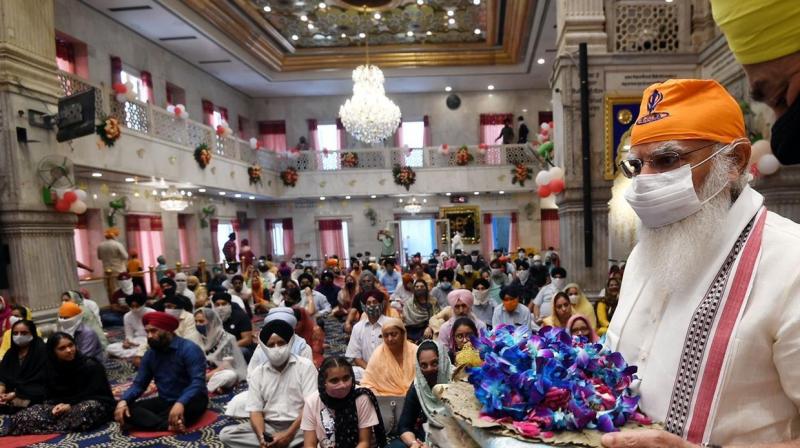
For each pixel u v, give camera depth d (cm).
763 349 78
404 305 583
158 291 870
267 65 1470
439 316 481
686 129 86
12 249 659
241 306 643
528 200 1708
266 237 1769
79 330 506
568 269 677
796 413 78
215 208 1487
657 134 89
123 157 913
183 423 375
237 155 1388
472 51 1484
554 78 714
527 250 1549
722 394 79
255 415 317
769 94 68
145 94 1166
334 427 256
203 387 394
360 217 1756
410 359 338
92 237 1005
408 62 1500
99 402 399
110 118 862
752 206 87
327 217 1753
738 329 79
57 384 409
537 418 85
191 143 1163
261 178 1512
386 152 1662
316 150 1667
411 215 1755
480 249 1708
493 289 677
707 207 87
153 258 1178
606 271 655
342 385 251
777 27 60
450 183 1636
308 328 501
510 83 1633
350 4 1198
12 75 652
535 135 1712
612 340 107
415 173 1639
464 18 1304
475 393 96
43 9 704
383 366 338
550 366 91
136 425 380
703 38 644
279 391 323
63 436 375
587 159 640
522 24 1202
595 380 94
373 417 259
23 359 427
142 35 1157
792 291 77
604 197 656
